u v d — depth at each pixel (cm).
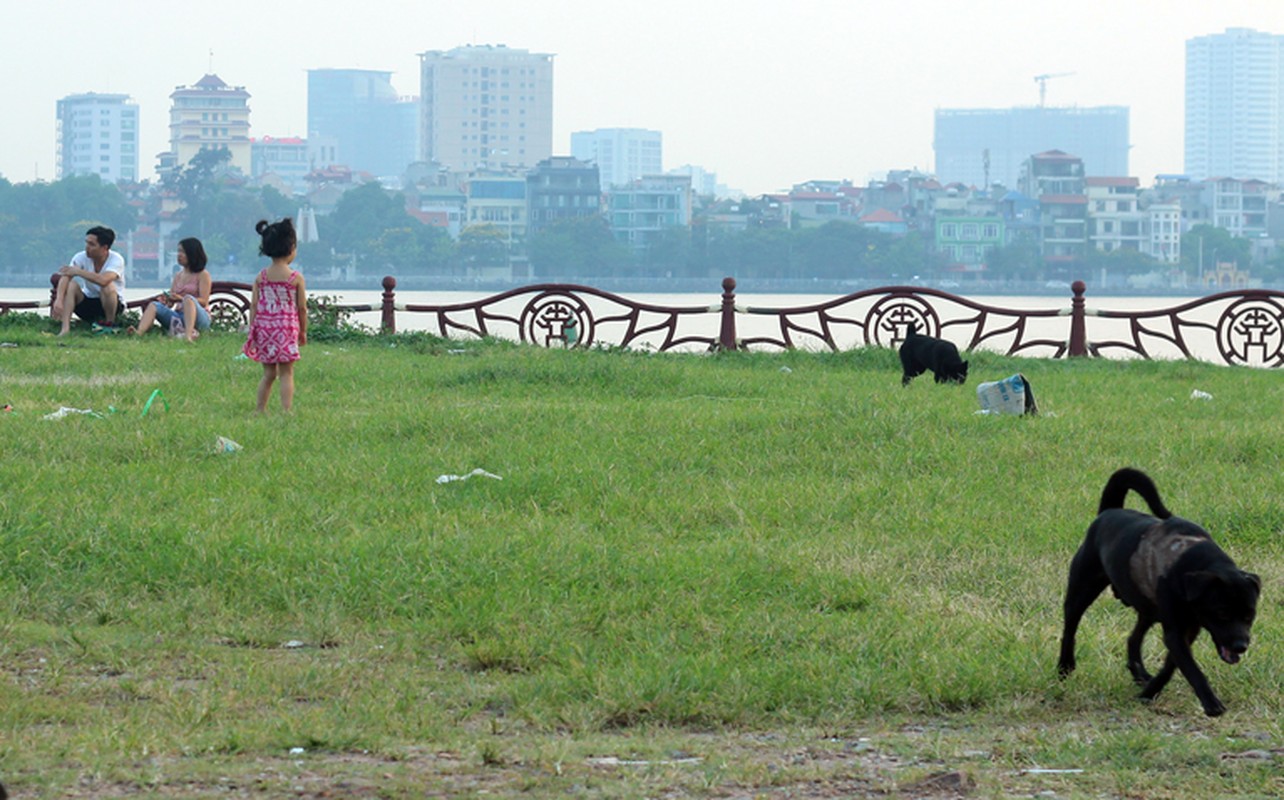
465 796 552
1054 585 902
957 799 567
